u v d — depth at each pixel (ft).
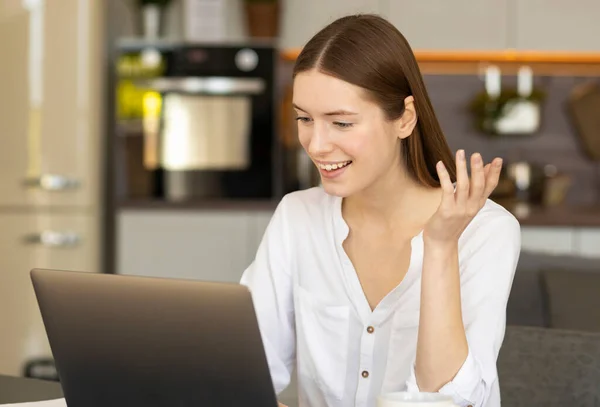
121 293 5.20
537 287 9.30
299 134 6.61
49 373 17.76
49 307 5.44
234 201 18.51
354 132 6.37
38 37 18.33
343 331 7.24
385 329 7.07
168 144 18.90
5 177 18.33
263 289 7.63
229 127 18.89
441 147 7.04
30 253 18.35
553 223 17.43
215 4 19.12
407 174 7.13
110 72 19.38
